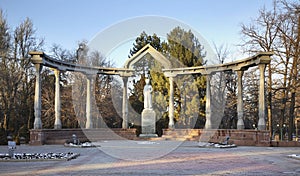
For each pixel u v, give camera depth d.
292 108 23.98
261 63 19.19
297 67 23.69
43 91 30.94
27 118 29.23
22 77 29.28
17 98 29.52
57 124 21.88
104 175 8.80
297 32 23.23
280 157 13.52
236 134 20.92
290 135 23.86
